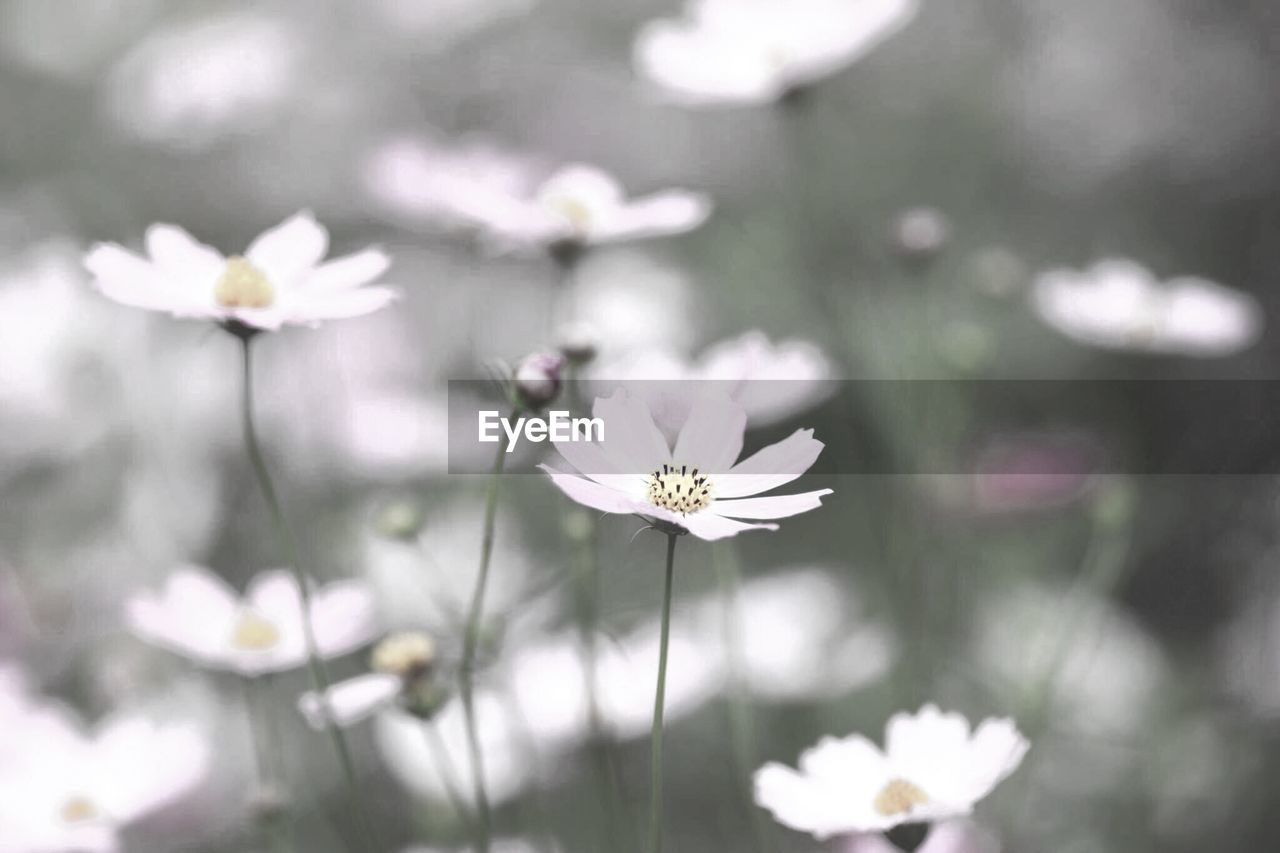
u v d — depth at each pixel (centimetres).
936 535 107
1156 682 122
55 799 84
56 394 131
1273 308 158
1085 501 119
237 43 151
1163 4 176
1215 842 112
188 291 76
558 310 135
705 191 170
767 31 100
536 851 93
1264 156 168
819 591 108
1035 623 117
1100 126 172
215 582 86
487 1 179
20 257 153
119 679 107
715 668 96
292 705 107
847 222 148
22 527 126
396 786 103
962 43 181
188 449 128
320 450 118
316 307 76
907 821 72
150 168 168
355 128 168
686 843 103
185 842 100
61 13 193
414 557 105
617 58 186
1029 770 94
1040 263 163
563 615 103
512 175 113
